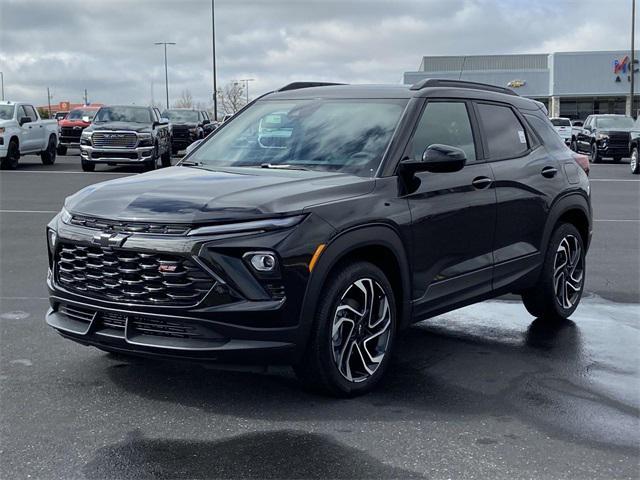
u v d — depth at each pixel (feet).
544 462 12.25
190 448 12.65
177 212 13.76
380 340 15.55
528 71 201.36
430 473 11.82
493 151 18.84
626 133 95.45
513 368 17.15
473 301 17.94
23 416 13.98
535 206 19.69
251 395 15.10
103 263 14.21
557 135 21.95
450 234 16.89
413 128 16.76
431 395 15.29
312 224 13.87
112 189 15.39
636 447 12.87
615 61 193.47
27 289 24.59
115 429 13.42
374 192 15.29
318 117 17.92
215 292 13.32
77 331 14.58
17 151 75.77
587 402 14.97
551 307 20.90
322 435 13.20
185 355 13.50
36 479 11.56
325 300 14.16
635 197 54.34
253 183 14.94
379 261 15.84
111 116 76.07
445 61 212.64
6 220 39.65
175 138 102.27
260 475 11.69
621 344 19.21
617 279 27.07
